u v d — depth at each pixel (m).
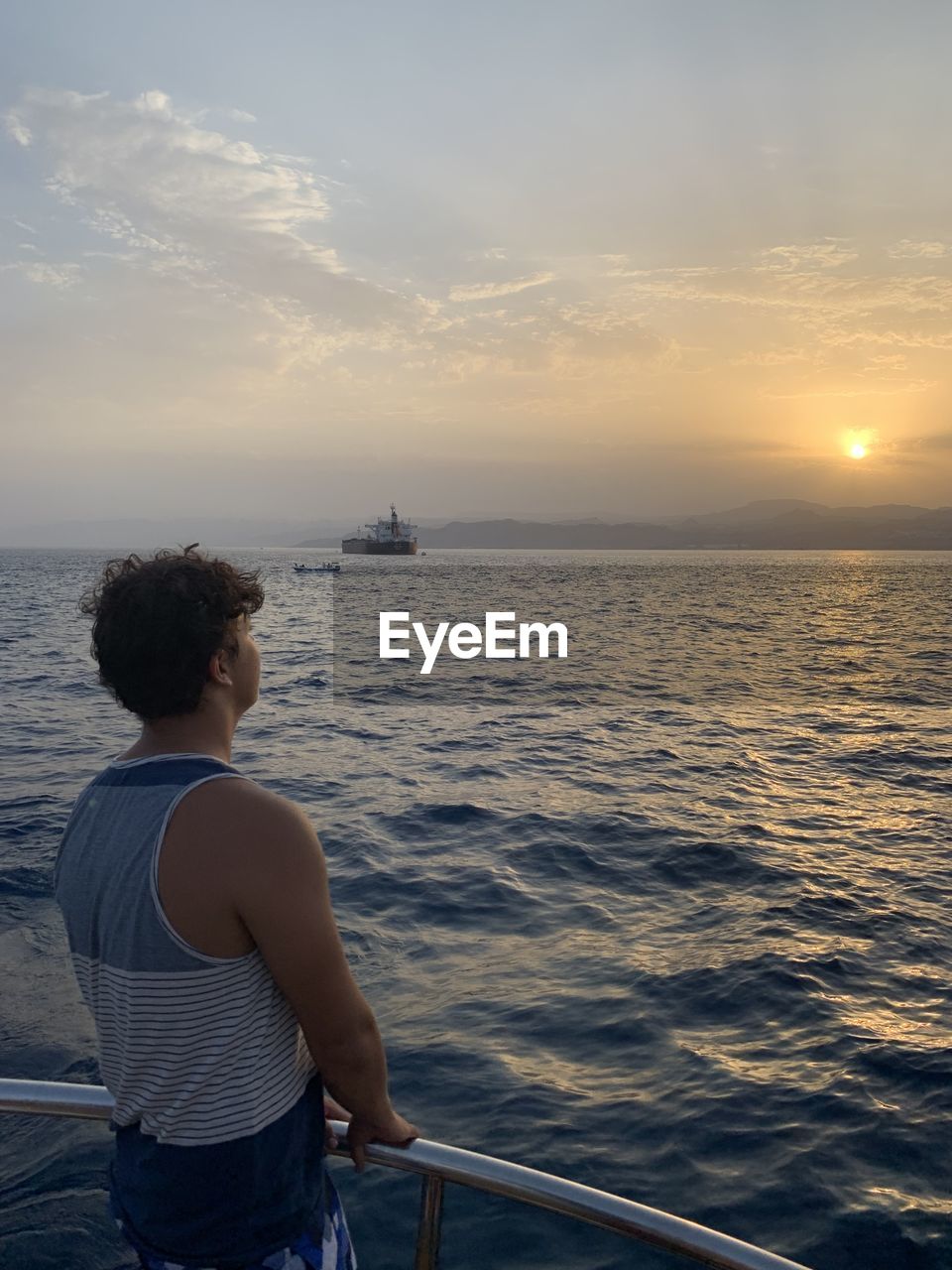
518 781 11.99
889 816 10.27
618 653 30.77
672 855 8.68
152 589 1.61
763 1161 4.23
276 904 1.46
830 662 28.31
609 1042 5.27
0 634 33.81
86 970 1.58
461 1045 5.23
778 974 6.07
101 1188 3.92
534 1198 1.71
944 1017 5.55
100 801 1.59
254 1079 1.54
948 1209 3.93
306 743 14.71
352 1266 1.81
